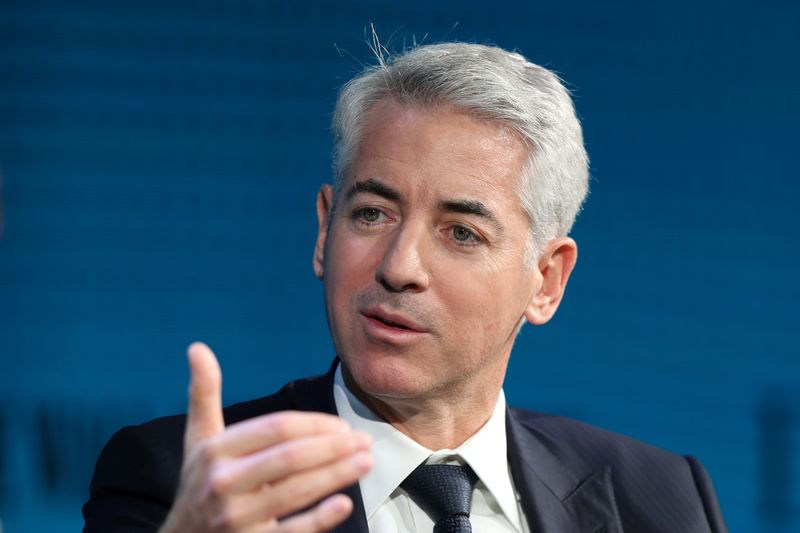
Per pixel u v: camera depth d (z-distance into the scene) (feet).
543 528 19.52
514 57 19.03
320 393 20.16
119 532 18.15
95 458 33.65
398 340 17.81
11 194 34.09
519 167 18.44
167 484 18.56
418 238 17.84
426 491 18.81
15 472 33.14
